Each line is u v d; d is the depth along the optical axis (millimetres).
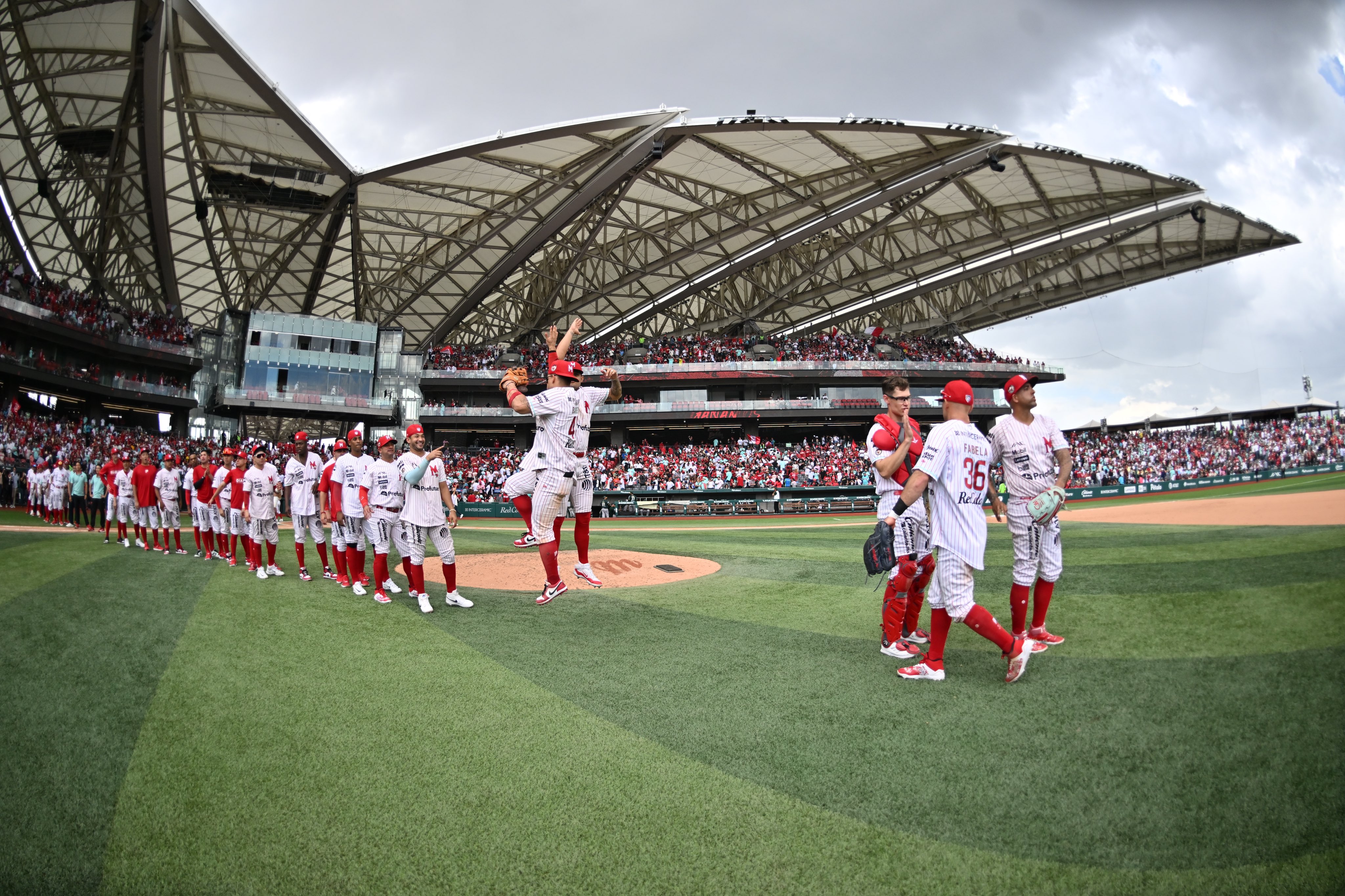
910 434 5766
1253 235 46781
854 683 5070
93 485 20188
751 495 39750
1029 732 4090
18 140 34281
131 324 44688
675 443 54250
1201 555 9500
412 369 51969
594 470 43594
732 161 37000
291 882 2943
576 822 3330
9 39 27984
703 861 3010
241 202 39969
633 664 5691
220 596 8836
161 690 5160
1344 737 3719
